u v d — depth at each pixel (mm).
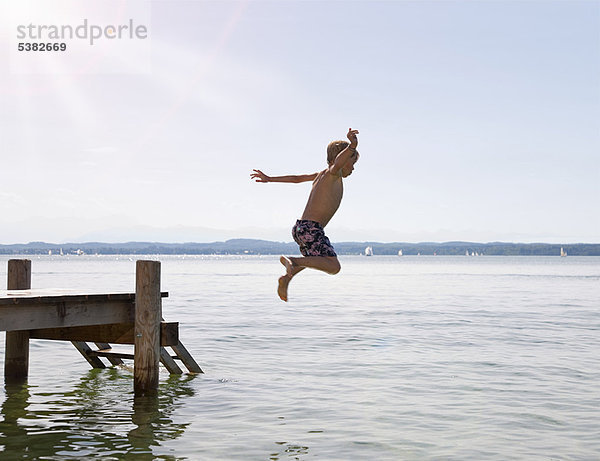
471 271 94875
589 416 8117
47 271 75250
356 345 14422
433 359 12539
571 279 59781
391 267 129000
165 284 45562
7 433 7223
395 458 6395
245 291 36344
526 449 6715
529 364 11953
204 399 9008
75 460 6246
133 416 8031
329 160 6023
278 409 8445
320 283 50188
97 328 9461
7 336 10258
